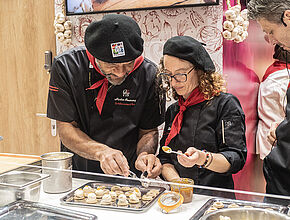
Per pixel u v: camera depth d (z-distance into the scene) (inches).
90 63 75.1
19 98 126.6
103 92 75.5
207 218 42.4
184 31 91.6
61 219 44.8
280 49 60.6
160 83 76.9
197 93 69.6
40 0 118.4
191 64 66.2
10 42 124.8
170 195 48.0
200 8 89.0
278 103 115.0
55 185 52.1
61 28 101.5
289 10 48.3
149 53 96.0
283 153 55.0
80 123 80.2
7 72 126.8
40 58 121.5
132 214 46.3
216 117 67.7
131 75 76.1
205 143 67.7
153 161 67.1
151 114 79.4
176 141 71.9
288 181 54.4
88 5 97.7
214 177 67.9
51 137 123.6
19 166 55.1
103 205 48.5
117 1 94.6
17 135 128.8
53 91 76.5
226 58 91.1
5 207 46.9
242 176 107.0
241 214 43.5
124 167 62.1
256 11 51.1
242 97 108.0
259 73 135.3
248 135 112.5
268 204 44.5
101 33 61.1
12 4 122.5
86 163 79.9
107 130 77.8
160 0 90.5
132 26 63.2
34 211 46.5
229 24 84.6
